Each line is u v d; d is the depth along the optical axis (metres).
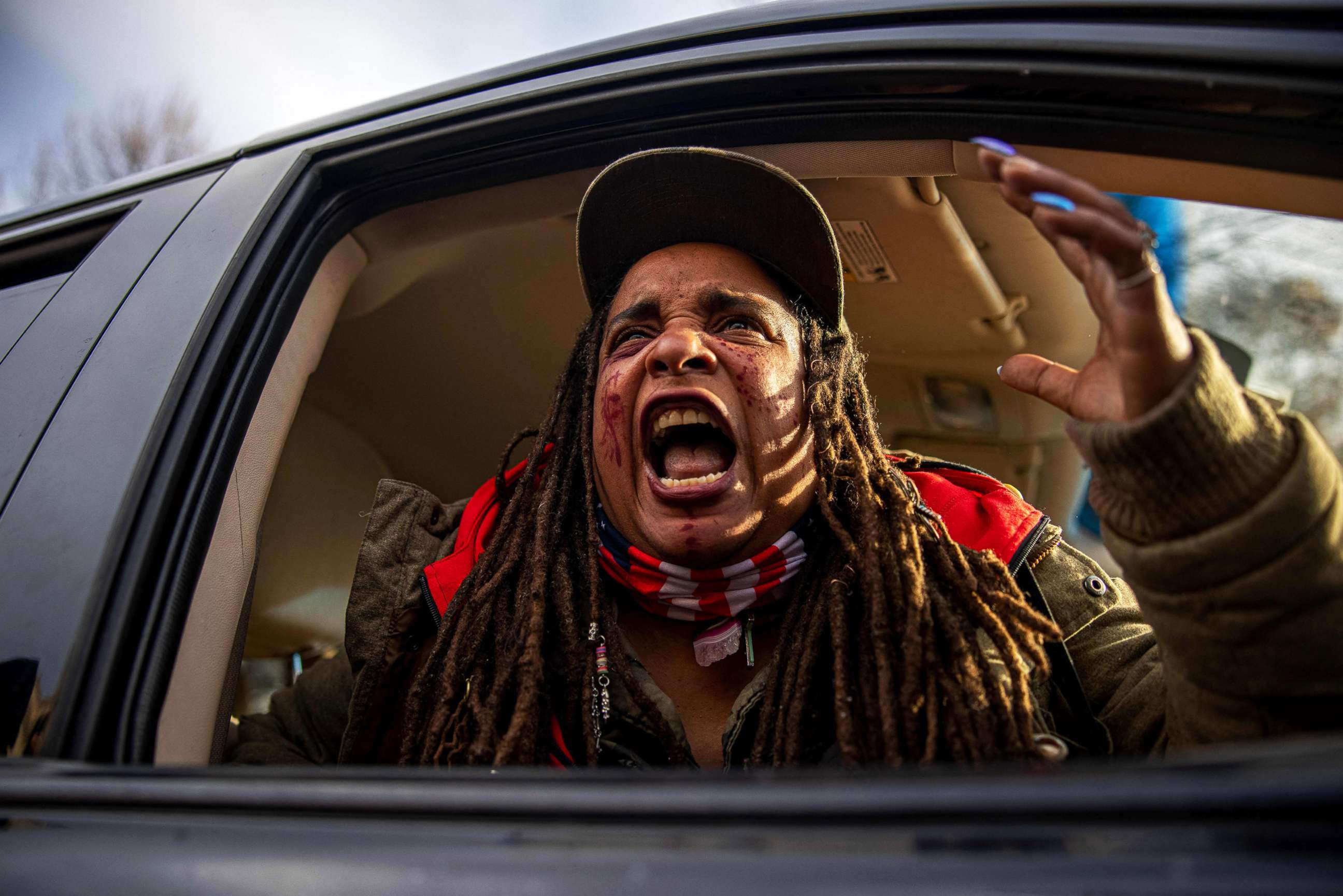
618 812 0.62
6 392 1.23
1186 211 1.57
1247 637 0.95
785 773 0.63
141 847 0.69
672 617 1.47
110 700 0.94
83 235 1.48
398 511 1.63
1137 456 0.93
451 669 1.32
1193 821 0.53
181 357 1.16
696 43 1.31
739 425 1.44
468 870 0.61
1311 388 1.68
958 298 2.01
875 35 1.18
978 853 0.55
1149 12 0.99
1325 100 0.88
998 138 1.15
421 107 1.45
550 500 1.51
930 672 1.17
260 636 2.77
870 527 1.33
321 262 1.43
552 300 2.17
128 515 1.03
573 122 1.40
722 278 1.58
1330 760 0.53
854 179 1.68
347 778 0.72
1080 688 1.36
